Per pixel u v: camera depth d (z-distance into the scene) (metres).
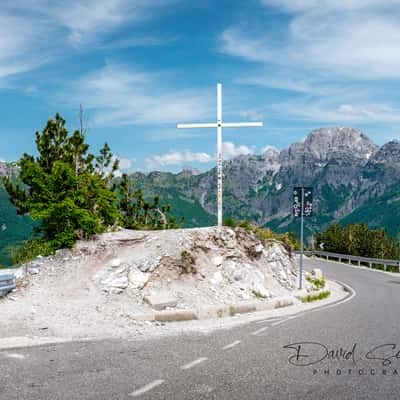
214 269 16.06
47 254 16.28
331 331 10.38
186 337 9.41
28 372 6.58
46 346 8.23
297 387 6.07
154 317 11.51
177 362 7.26
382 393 5.89
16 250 17.95
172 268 14.91
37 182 16.66
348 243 61.44
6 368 6.78
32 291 12.94
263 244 19.81
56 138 23.28
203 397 5.58
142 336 9.40
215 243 17.20
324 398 5.64
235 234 18.19
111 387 5.93
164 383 6.12
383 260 39.91
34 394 5.63
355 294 20.89
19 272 15.01
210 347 8.45
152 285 13.95
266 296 15.90
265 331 10.26
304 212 18.95
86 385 6.00
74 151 23.34
